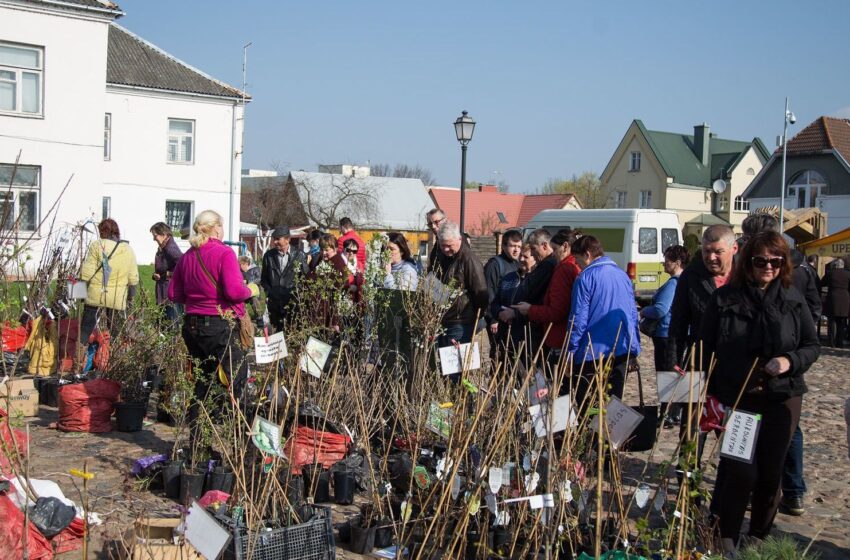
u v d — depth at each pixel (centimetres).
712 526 464
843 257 1772
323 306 770
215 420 612
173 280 659
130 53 3409
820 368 1371
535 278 714
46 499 434
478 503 427
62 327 925
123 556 420
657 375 446
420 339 694
